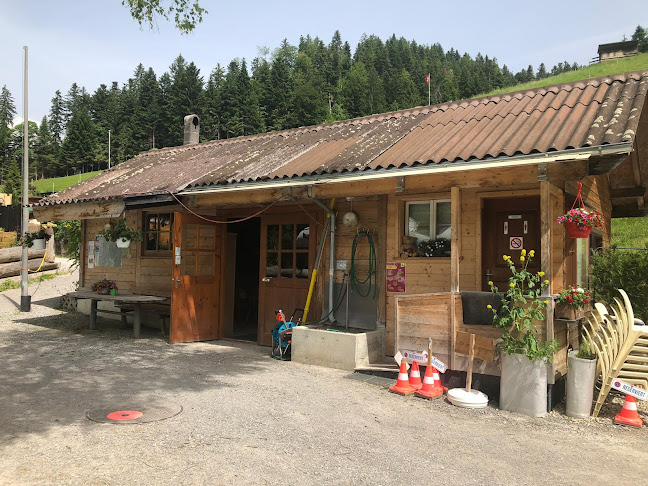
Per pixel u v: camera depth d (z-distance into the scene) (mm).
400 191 6578
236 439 4316
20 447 4000
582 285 7727
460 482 3645
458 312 6152
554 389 5711
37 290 15648
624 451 4395
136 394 5629
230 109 90875
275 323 9195
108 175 12188
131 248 11445
